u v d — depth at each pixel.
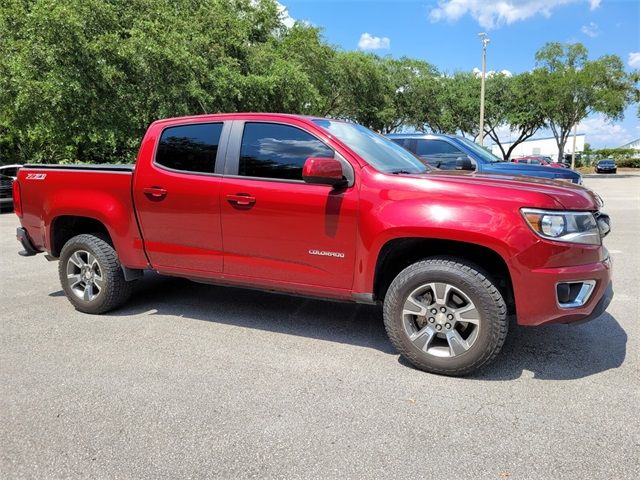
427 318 3.54
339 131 4.13
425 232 3.40
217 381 3.47
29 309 5.14
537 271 3.21
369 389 3.34
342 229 3.72
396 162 4.18
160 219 4.48
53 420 2.97
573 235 3.27
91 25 14.88
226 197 4.13
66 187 4.95
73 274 5.04
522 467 2.50
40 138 18.09
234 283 4.30
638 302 5.19
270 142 4.08
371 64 30.69
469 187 3.40
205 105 17.45
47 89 13.81
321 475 2.46
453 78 38.44
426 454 2.62
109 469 2.52
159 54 15.50
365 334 4.39
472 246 3.49
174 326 4.61
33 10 14.13
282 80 20.30
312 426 2.89
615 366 3.66
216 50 18.61
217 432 2.84
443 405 3.12
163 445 2.72
